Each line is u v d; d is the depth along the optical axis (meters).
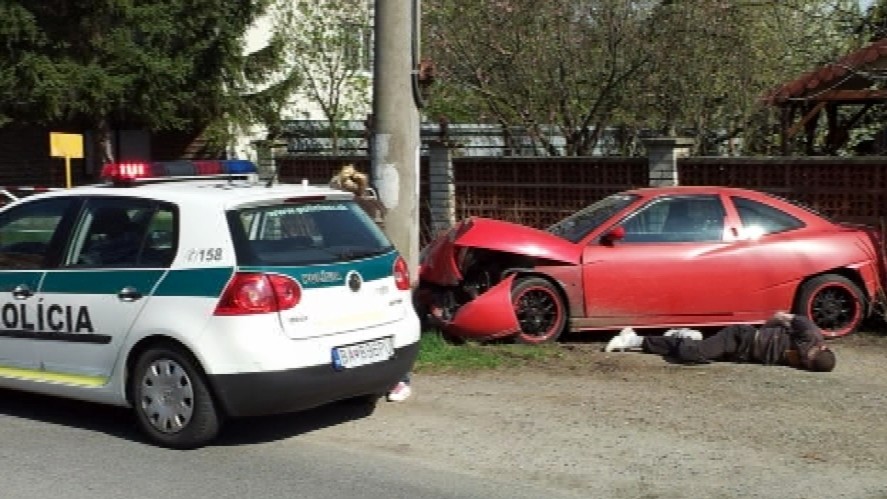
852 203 10.45
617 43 15.05
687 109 15.24
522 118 16.09
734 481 5.71
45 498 5.49
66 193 7.08
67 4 18.53
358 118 21.42
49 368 6.88
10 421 7.14
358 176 9.95
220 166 7.50
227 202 6.35
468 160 13.72
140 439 6.64
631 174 12.33
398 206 9.13
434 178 13.91
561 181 12.95
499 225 9.17
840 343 9.17
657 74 15.14
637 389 7.64
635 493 5.57
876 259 9.41
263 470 6.00
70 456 6.28
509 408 7.21
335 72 21.31
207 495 5.55
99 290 6.60
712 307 9.09
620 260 9.05
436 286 9.33
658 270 9.02
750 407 7.12
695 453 6.18
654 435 6.53
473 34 16.22
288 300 6.16
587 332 9.35
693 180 11.72
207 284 6.19
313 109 24.22
